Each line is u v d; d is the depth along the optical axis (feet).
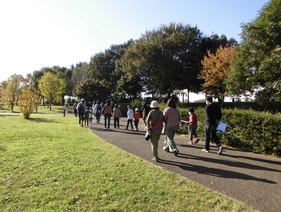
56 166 15.92
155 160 18.25
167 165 17.22
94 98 126.41
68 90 163.73
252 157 19.80
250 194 11.98
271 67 34.45
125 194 11.56
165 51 91.45
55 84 119.55
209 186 13.07
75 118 66.49
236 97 79.51
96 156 19.10
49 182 12.94
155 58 94.07
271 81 36.81
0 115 70.03
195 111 30.42
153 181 13.46
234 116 24.17
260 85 47.24
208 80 84.69
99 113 51.80
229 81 49.19
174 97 111.34
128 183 13.04
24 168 15.35
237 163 17.89
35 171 14.76
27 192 11.55
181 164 17.52
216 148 23.85
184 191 12.08
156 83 104.32
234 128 24.07
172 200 11.01
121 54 163.73
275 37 36.06
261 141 21.21
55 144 23.89
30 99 59.57
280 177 14.67
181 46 91.50
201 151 22.26
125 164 16.84
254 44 40.19
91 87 124.47
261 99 46.34
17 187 12.16
